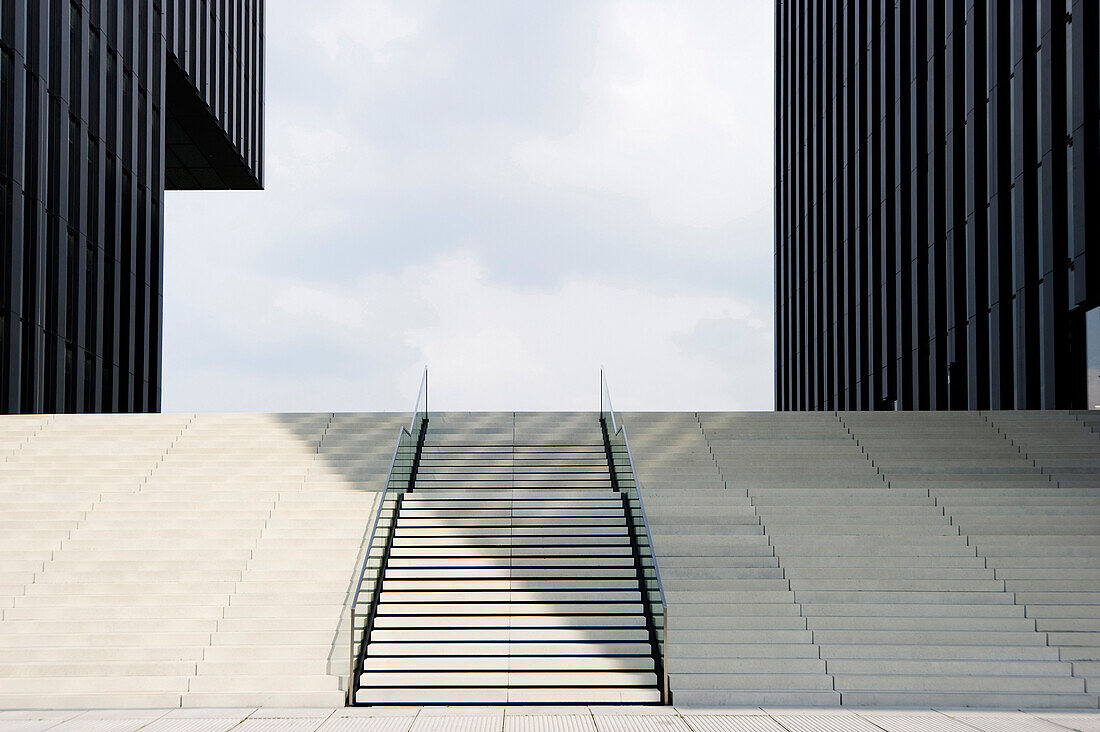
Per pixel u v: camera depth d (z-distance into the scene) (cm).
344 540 1495
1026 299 2439
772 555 1432
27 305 2600
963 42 2883
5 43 2520
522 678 1171
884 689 1130
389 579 1398
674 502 1609
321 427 2095
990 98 2662
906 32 3303
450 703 1117
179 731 969
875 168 3559
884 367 3384
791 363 4794
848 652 1192
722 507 1559
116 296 3173
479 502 1664
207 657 1192
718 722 1010
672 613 1286
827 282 4153
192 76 4044
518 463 1938
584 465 1934
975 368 2683
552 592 1355
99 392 3009
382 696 1124
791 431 2103
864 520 1530
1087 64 2195
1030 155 2456
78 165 2902
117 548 1470
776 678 1145
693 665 1177
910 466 1870
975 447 1966
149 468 1809
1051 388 2316
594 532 1528
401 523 1573
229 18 4659
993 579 1351
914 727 978
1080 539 1446
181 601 1320
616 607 1307
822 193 4291
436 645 1229
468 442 2081
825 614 1277
